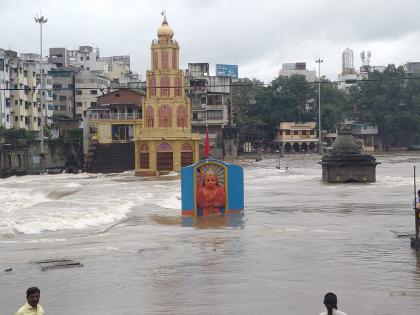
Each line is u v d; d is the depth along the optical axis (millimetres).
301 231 23734
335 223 25891
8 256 18984
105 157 79500
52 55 132500
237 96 125812
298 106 127250
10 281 15734
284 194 40438
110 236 23109
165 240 22016
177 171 71000
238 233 23516
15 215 27656
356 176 49812
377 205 32688
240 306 13219
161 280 15727
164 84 71938
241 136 125938
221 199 29844
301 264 17469
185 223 26812
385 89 132375
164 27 72562
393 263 17391
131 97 85062
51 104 107438
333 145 52188
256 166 82625
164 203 35312
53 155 80188
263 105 127125
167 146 71125
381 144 138500
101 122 81062
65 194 44906
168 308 13148
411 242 19844
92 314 12789
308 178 56906
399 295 13938
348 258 18203
